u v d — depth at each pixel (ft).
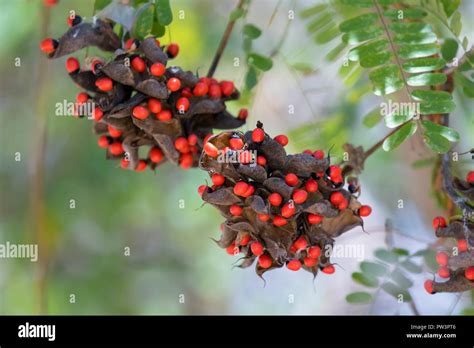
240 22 24.54
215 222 29.35
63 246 27.22
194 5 25.29
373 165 24.89
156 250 29.01
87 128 27.35
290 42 19.26
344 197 13.15
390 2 15.33
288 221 12.70
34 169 23.41
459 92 17.67
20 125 27.45
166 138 13.99
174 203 28.43
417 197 24.50
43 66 22.03
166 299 29.14
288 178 12.48
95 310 27.22
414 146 20.02
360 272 17.19
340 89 19.77
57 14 24.12
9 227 27.50
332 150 19.42
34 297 24.68
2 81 26.89
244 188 12.27
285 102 21.77
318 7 18.61
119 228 28.17
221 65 24.95
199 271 29.96
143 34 14.73
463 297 17.89
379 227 20.25
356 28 15.10
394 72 14.40
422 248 18.21
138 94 13.65
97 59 14.08
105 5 15.05
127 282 28.27
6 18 25.32
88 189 27.40
